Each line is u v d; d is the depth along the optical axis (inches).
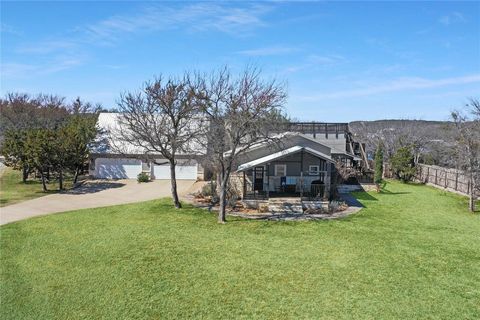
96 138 1641.2
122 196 1268.5
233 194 1168.8
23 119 2000.5
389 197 1246.3
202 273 598.5
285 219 941.2
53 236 787.4
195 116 1160.2
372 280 573.9
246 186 1165.7
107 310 482.6
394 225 887.1
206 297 518.6
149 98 1061.1
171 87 1038.4
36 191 1349.7
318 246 730.8
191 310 483.8
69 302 502.3
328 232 826.8
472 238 786.8
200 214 993.5
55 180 1566.2
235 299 513.0
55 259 653.9
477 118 1293.1
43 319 461.1
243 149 946.7
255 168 1153.4
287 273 599.2
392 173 1734.7
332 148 1363.2
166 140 1097.4
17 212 1019.3
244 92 957.2
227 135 964.0
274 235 804.0
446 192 1348.4
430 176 1534.2
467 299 513.7
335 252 697.0
